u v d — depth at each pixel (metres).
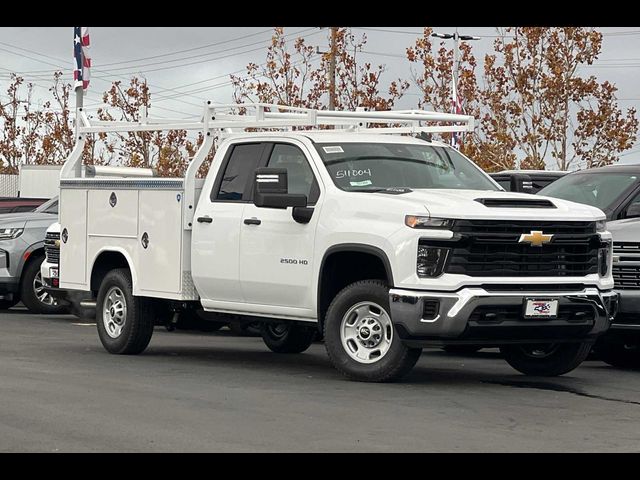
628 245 11.47
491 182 11.56
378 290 10.21
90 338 14.78
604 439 7.86
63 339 14.59
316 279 10.66
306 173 11.07
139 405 8.94
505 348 11.34
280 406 8.96
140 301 12.59
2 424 8.07
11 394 9.41
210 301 11.87
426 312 9.85
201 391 9.76
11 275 18.72
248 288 11.34
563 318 10.22
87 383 10.16
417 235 9.87
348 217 10.41
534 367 11.21
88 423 8.12
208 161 15.64
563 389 10.29
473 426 8.23
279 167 11.34
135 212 12.52
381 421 8.35
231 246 11.45
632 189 12.30
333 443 7.52
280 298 11.09
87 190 13.20
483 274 9.95
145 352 13.11
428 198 10.18
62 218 13.58
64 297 15.65
